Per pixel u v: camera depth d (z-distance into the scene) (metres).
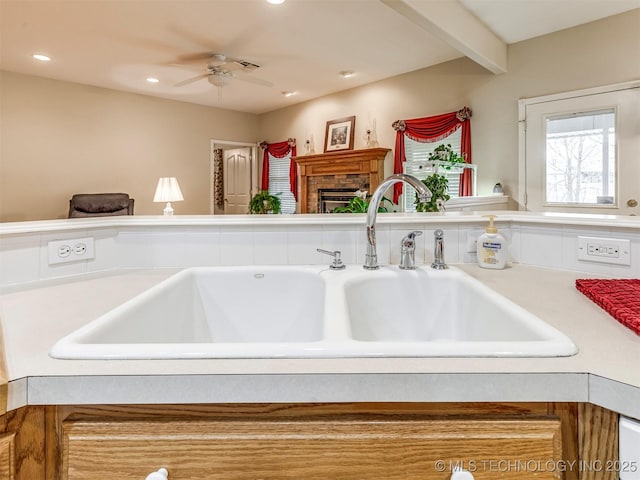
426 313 1.18
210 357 0.60
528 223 1.31
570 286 1.05
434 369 0.56
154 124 6.03
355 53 4.23
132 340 0.87
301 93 5.82
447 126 4.50
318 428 0.56
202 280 1.26
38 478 0.57
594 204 3.55
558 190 3.77
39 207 5.07
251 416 0.57
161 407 0.57
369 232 1.23
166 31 3.65
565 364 0.57
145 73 4.88
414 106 4.86
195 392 0.56
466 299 1.10
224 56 4.23
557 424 0.56
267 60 4.42
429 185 3.46
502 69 3.97
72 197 5.19
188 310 1.22
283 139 6.76
